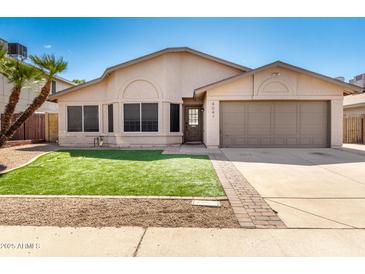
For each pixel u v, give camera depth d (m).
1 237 3.28
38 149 12.97
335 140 13.23
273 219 3.82
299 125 13.51
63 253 2.93
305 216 3.92
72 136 15.55
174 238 3.24
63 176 6.64
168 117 14.74
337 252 2.90
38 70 8.77
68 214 4.02
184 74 15.64
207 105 13.42
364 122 16.53
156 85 14.57
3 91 16.22
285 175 6.75
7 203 4.53
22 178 6.43
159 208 4.29
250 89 13.26
